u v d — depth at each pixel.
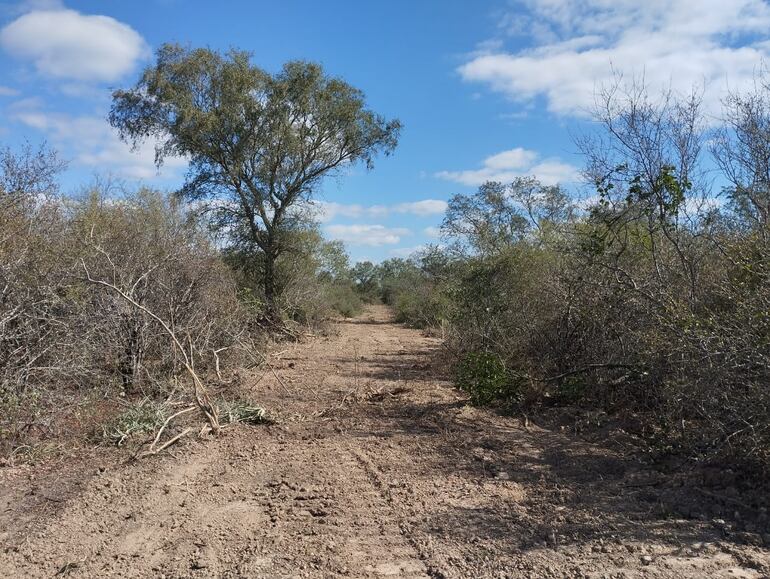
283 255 22.91
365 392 9.53
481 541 4.09
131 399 7.98
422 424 7.38
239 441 6.74
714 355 5.14
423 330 25.00
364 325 30.34
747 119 7.12
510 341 9.92
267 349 14.84
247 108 20.83
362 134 23.08
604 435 6.55
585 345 8.07
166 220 11.13
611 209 8.71
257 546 4.09
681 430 5.74
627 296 7.34
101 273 8.23
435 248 22.36
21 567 3.82
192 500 4.96
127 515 4.64
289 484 5.32
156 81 20.20
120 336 8.23
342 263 26.88
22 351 6.61
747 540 3.93
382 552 3.98
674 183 6.73
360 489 5.19
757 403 4.82
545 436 6.70
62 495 5.03
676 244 6.89
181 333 9.29
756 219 6.88
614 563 3.71
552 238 10.50
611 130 11.47
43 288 6.89
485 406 8.13
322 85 21.97
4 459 5.79
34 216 7.61
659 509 4.52
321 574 3.69
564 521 4.38
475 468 5.68
